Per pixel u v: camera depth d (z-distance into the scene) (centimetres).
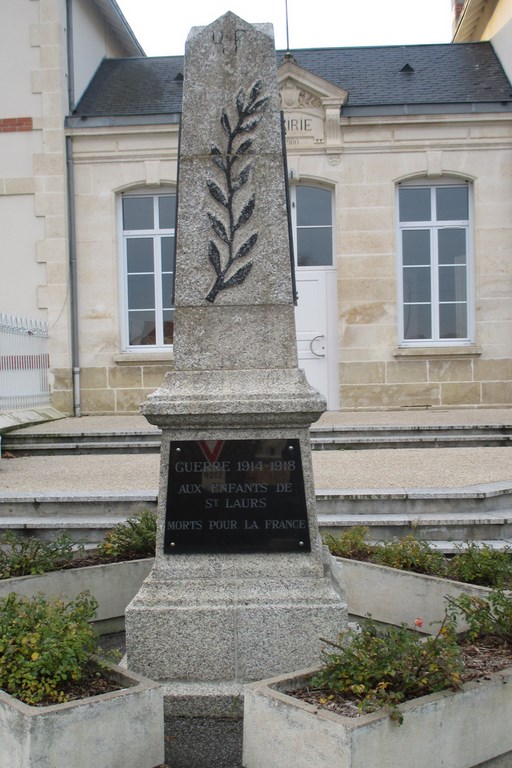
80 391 1363
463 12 1648
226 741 346
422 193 1373
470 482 742
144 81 1516
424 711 293
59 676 317
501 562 473
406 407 1345
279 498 397
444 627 336
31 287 1354
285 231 417
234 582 391
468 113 1329
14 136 1355
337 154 1341
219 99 425
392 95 1397
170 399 395
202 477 398
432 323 1373
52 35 1347
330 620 380
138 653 383
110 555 525
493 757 314
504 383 1343
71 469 900
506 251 1341
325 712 289
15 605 366
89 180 1362
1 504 702
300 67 1316
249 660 381
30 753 283
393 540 594
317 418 398
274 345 407
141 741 312
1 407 1156
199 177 421
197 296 412
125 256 1387
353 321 1345
